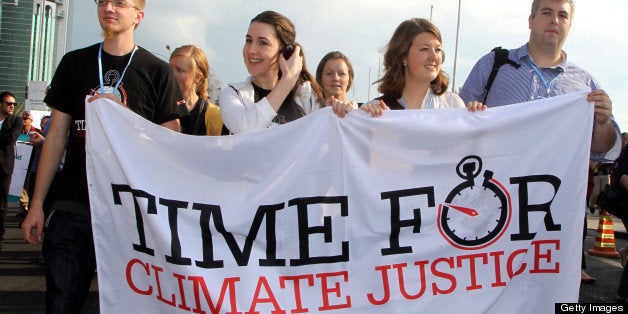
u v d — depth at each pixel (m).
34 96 26.72
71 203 2.99
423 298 2.95
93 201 2.94
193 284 2.87
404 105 3.50
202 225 2.93
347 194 3.00
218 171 3.00
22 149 10.04
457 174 3.04
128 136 2.96
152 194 2.92
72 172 3.04
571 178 3.04
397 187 3.01
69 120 3.12
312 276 2.95
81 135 3.03
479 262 3.00
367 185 3.00
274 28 3.27
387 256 2.96
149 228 2.91
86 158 2.95
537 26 3.69
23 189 10.48
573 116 3.08
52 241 2.90
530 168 3.05
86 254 2.98
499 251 3.00
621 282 5.38
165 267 2.89
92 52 3.09
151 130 2.98
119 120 2.96
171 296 2.90
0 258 7.09
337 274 2.95
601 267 7.64
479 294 2.97
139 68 3.06
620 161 5.11
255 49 3.26
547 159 3.05
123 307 2.93
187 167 3.00
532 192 3.04
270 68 3.38
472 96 3.98
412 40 3.35
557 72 3.80
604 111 3.05
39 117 18.31
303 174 3.00
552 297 3.00
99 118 2.93
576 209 3.02
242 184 3.00
